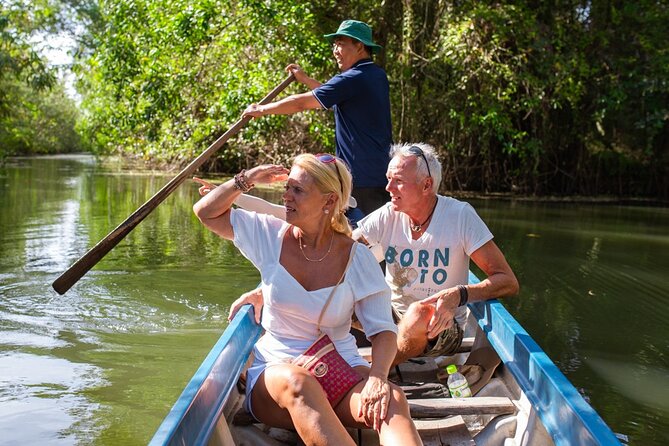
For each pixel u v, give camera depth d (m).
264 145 15.55
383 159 4.21
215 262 7.18
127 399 3.87
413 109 14.60
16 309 5.39
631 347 4.96
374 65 4.23
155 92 12.01
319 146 15.00
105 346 4.69
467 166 15.96
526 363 2.80
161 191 3.47
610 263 7.86
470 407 2.80
